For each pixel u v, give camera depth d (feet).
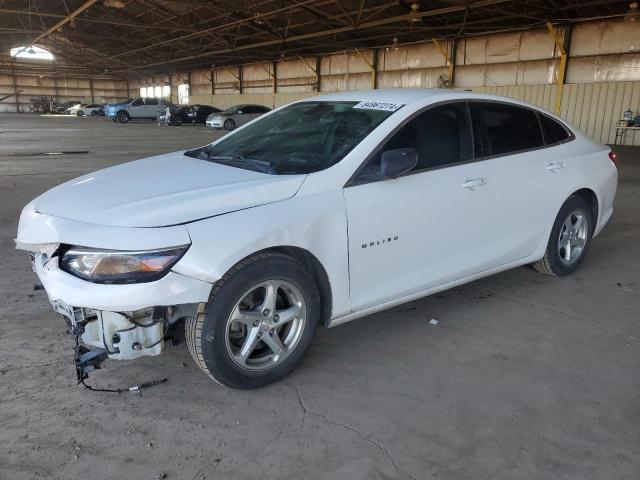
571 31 61.87
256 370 8.87
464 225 11.23
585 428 8.11
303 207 8.87
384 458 7.39
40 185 27.35
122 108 106.42
